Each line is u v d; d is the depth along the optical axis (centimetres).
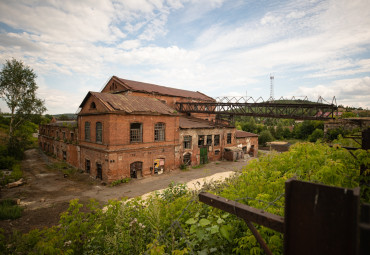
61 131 2586
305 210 149
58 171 2077
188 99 3409
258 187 437
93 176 1842
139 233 436
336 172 370
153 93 2878
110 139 1625
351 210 125
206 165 2475
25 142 2753
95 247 437
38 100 2744
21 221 1003
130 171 1775
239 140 3148
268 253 187
